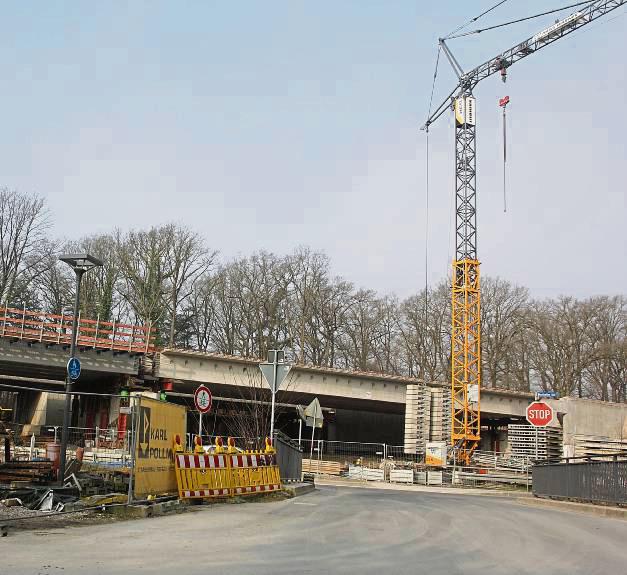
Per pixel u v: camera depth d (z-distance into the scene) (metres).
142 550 9.64
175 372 42.62
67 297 58.31
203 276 64.75
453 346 56.47
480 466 45.16
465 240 59.34
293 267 68.44
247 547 10.34
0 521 11.73
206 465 17.20
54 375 44.19
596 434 49.84
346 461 50.19
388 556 9.93
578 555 10.74
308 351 67.25
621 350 65.12
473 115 62.16
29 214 53.25
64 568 8.05
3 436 18.56
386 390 50.59
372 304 70.62
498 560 9.98
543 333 68.25
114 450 25.56
